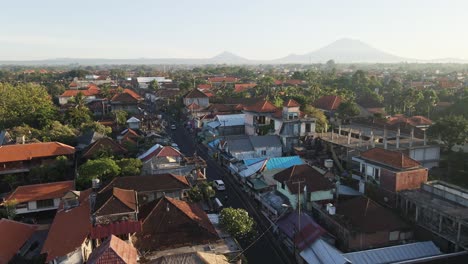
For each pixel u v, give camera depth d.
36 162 65.75
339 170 64.31
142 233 38.78
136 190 47.88
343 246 40.81
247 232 43.03
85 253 35.56
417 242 40.25
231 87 175.38
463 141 70.56
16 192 52.25
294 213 46.41
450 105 113.12
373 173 53.53
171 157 60.88
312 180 50.12
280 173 53.28
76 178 56.66
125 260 29.12
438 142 72.56
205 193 54.44
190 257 30.84
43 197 51.78
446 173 65.06
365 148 65.38
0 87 104.56
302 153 71.62
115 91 146.75
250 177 60.81
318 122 84.19
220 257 33.69
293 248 42.84
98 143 70.31
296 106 79.75
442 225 40.78
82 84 190.75
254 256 42.81
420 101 117.44
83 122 93.38
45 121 91.19
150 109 149.62
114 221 38.28
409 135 80.56
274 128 81.88
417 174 49.25
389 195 49.38
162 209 41.81
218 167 74.81
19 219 51.06
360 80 186.12
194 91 131.88
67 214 42.09
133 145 75.94
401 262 35.47
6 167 63.88
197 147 90.81
